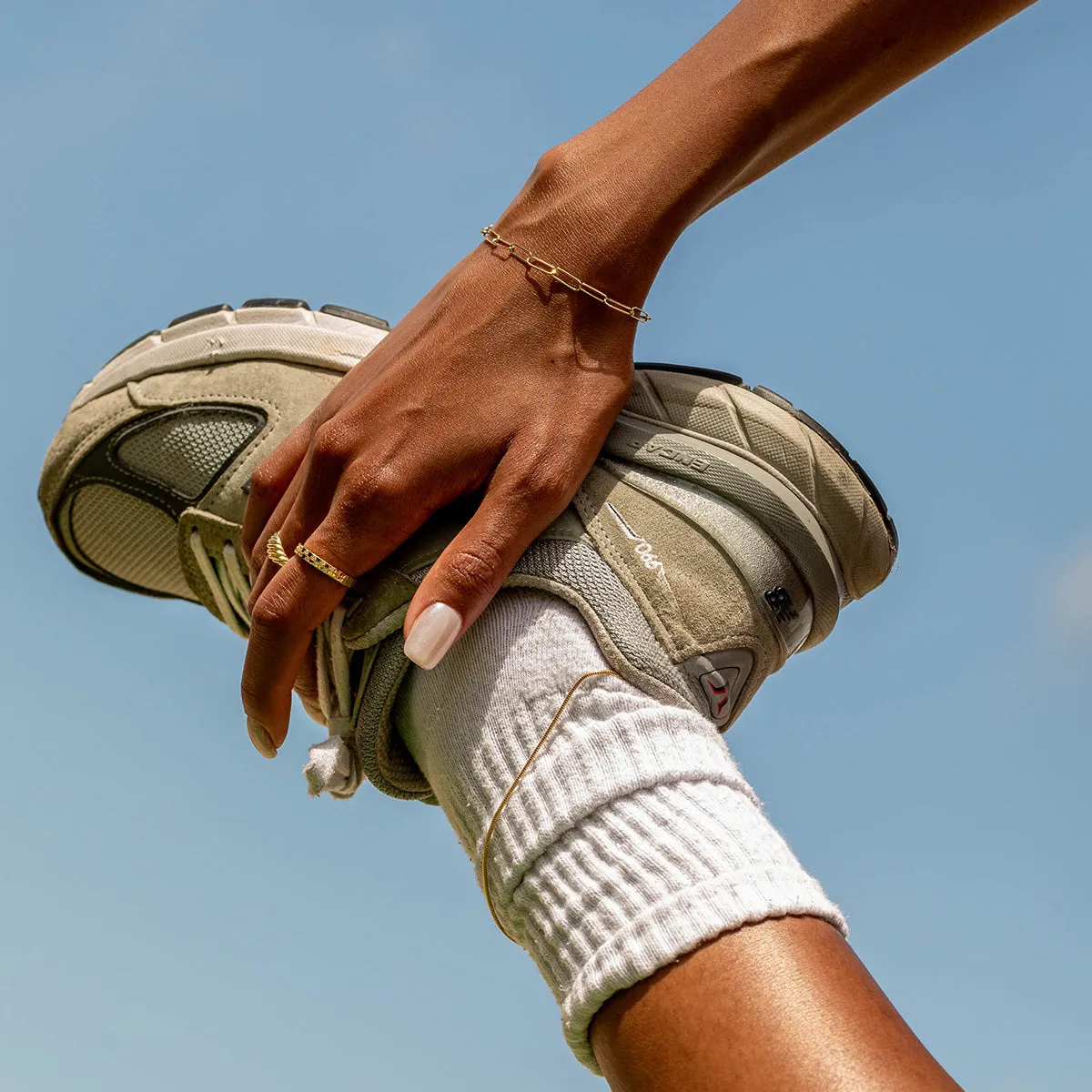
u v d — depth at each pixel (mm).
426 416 1008
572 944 861
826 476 1102
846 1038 742
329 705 1125
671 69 1112
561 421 1012
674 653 1016
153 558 1334
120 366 1305
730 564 1047
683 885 831
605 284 1045
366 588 1054
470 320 1032
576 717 943
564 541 1029
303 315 1286
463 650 1015
